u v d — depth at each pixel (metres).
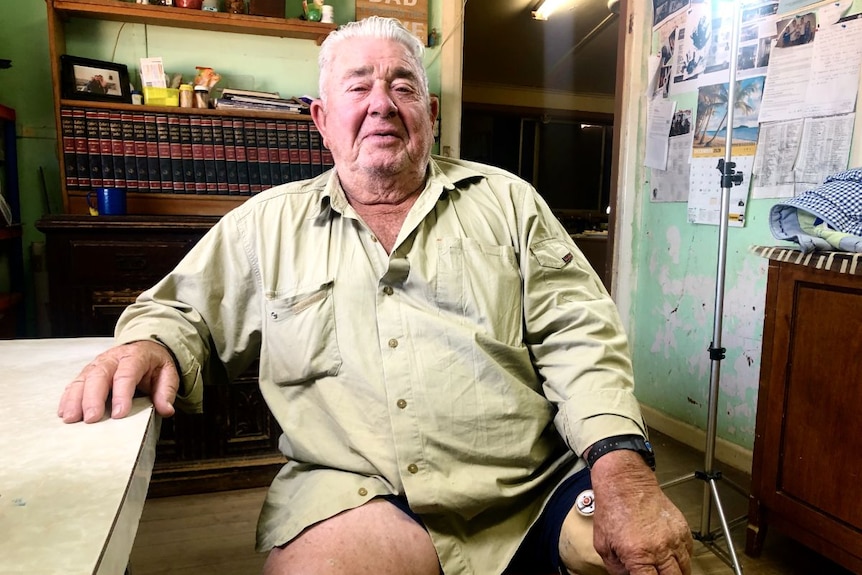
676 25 2.27
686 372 2.30
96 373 0.71
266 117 2.04
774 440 1.48
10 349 0.94
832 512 1.34
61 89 1.89
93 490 0.46
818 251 1.33
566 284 1.01
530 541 0.94
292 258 0.98
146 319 0.91
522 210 1.04
